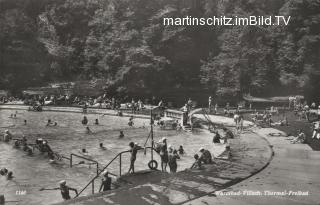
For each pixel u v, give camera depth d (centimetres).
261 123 3616
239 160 1934
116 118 4394
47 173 2100
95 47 6856
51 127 3681
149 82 6178
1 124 3781
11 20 6519
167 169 2142
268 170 1728
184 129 3581
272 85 6288
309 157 2055
